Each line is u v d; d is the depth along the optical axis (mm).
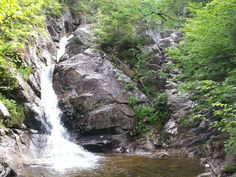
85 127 15211
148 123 16250
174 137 15344
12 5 9406
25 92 14477
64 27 26750
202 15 11445
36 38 19438
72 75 17062
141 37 21078
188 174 10141
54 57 21219
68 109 15930
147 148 14727
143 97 17094
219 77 12352
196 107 14469
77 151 13891
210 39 11062
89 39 20938
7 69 14328
